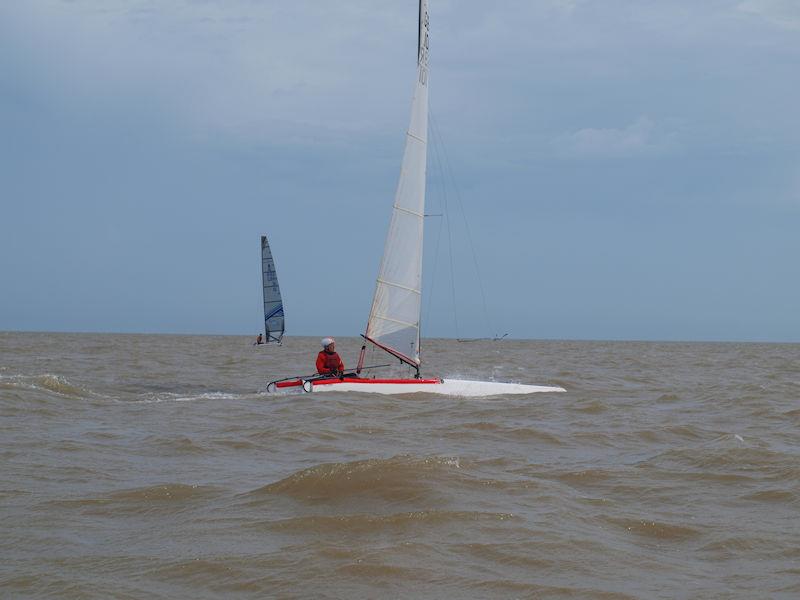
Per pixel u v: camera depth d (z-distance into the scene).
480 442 15.05
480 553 8.01
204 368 40.25
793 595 7.12
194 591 6.96
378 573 7.38
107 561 7.71
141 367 40.03
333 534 8.50
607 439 15.64
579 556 8.03
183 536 8.49
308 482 10.40
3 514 9.32
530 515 9.35
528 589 7.12
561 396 23.55
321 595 6.89
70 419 17.52
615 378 34.44
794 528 9.22
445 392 22.88
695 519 9.57
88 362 43.12
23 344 74.31
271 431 15.64
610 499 10.52
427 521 8.92
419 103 22.45
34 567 7.54
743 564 8.00
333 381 22.25
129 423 17.19
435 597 6.90
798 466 12.12
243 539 8.35
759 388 26.31
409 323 22.67
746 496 10.73
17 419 17.05
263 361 48.25
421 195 22.56
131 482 11.09
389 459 11.27
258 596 6.86
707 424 17.97
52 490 10.50
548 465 12.73
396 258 22.38
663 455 13.52
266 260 70.06
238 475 11.60
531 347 104.19
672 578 7.54
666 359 60.25
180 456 13.23
